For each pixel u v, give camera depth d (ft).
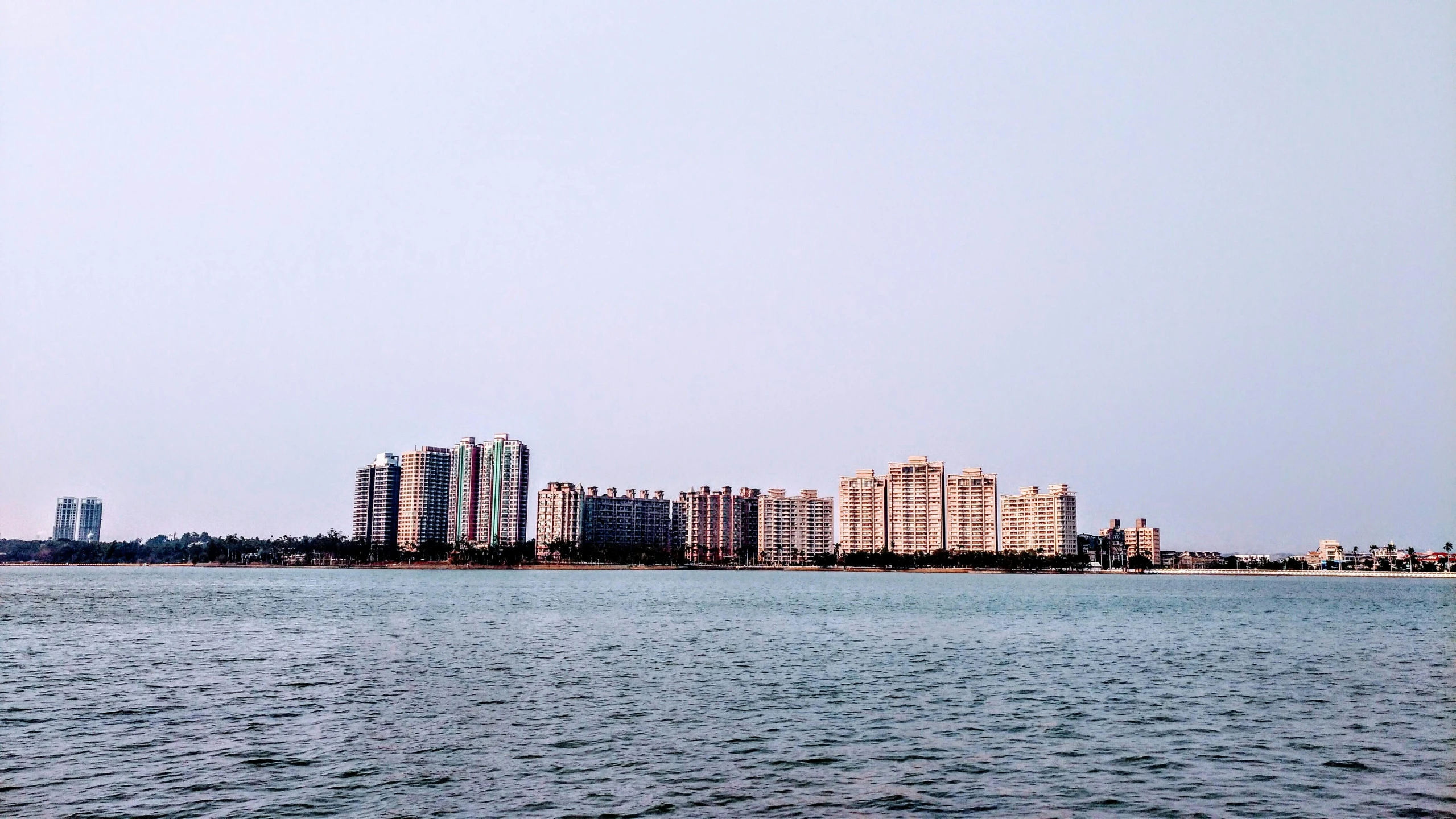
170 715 173.37
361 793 123.44
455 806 118.52
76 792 122.93
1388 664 265.13
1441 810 119.34
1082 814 117.80
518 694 200.44
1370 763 142.20
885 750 150.82
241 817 113.60
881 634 364.17
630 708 184.96
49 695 195.83
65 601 578.25
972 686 218.38
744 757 145.18
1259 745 154.51
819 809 119.24
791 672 241.55
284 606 526.98
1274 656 286.66
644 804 120.78
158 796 121.29
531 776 132.77
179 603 552.00
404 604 556.92
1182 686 218.79
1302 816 116.88
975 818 116.26
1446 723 172.55
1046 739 158.81
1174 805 121.08
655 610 515.09
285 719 170.71
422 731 160.56
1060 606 596.29
